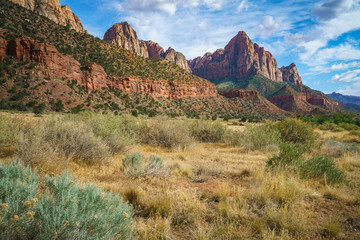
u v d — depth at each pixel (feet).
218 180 16.15
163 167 17.01
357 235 8.45
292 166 16.92
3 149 18.45
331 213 10.62
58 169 14.55
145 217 9.65
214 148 33.86
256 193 12.19
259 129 34.35
